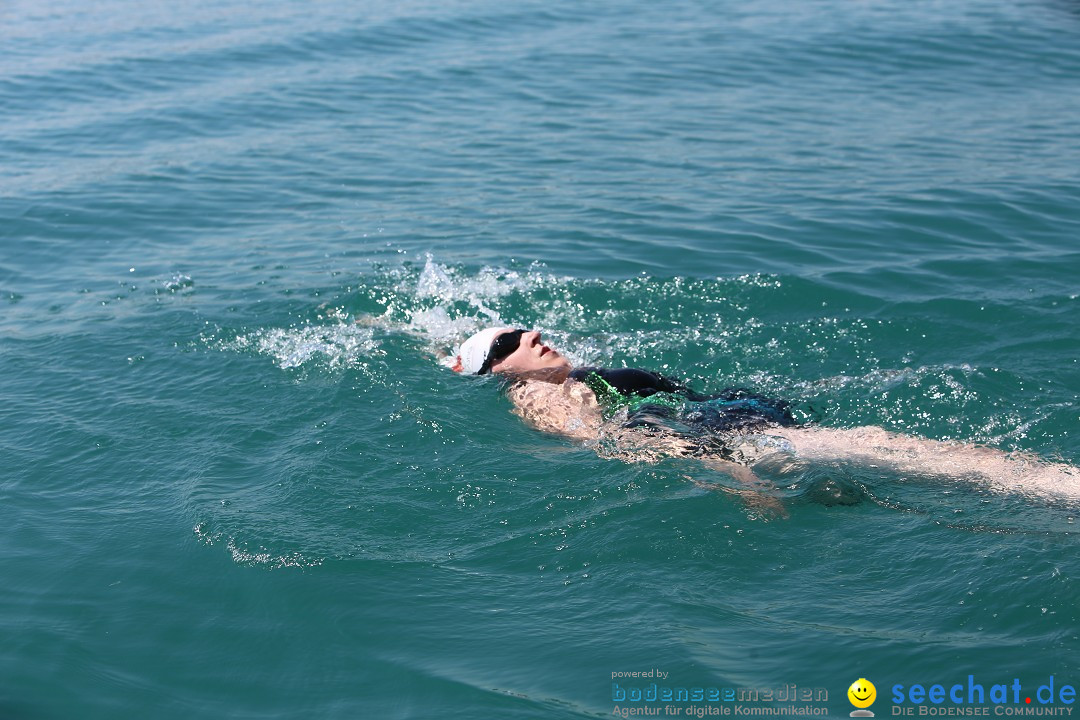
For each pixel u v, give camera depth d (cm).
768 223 1465
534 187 1669
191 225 1527
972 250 1334
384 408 930
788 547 688
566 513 747
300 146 1931
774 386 997
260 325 1140
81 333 1123
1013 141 1902
